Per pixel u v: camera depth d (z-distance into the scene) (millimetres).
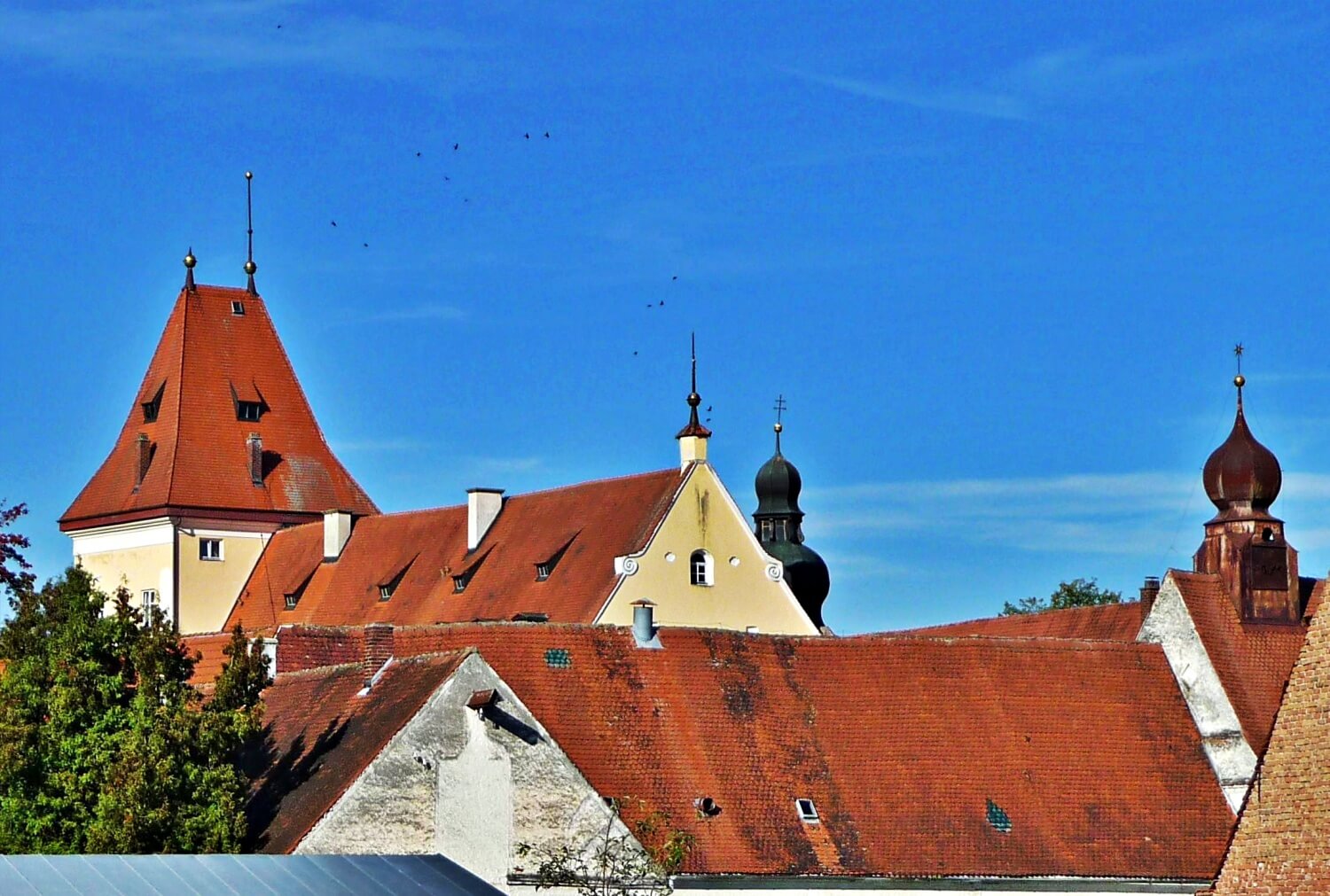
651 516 171250
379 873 85000
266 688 119625
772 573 174125
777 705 121375
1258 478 140125
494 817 108062
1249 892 94875
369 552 194750
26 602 112625
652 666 120438
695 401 174750
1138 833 122500
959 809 119812
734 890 112062
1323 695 93938
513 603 175125
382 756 106250
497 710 109062
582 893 105188
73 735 107938
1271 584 136125
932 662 126875
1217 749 128625
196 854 84938
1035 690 128000
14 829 105375
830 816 117062
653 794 114312
